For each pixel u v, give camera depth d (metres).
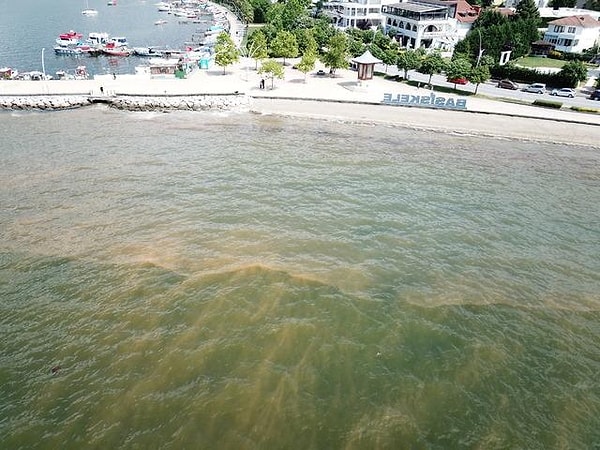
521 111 66.19
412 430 19.38
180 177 42.97
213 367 21.98
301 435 18.94
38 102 64.25
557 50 104.62
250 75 86.25
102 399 20.27
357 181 43.81
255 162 47.41
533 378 22.31
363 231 34.66
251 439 18.70
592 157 53.72
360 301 26.73
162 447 18.27
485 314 26.42
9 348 22.94
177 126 58.97
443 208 39.22
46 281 27.94
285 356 22.77
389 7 120.69
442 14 111.00
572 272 31.14
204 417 19.53
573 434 19.58
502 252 33.00
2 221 34.56
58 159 46.75
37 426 19.06
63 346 23.09
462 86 81.19
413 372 22.25
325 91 75.56
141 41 125.06
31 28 140.38
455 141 57.19
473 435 19.31
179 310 25.55
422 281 29.06
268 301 26.38
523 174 47.84
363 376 21.86
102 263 29.66
